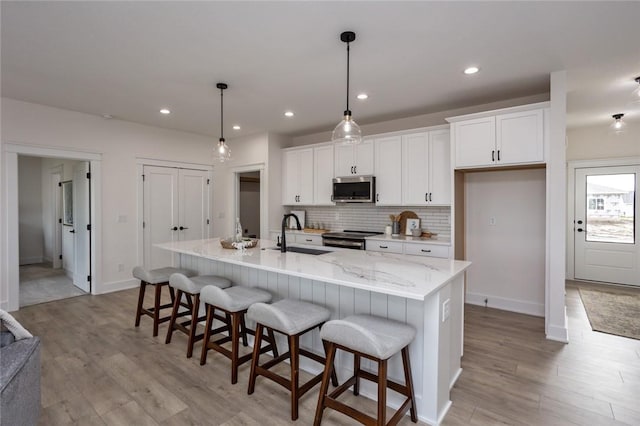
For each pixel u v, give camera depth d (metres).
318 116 4.74
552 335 3.23
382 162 4.74
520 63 2.99
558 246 3.21
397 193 4.60
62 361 2.78
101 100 4.03
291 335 2.06
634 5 2.11
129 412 2.11
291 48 2.71
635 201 5.11
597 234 5.41
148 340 3.22
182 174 5.75
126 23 2.34
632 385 2.41
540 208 3.98
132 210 5.12
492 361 2.78
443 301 2.06
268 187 5.73
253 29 2.42
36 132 4.18
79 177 5.06
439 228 4.61
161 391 2.35
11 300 4.03
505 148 3.53
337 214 5.63
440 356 2.03
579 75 3.24
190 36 2.52
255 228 7.79
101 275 4.80
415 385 2.09
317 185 5.46
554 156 3.22
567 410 2.13
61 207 6.23
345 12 2.21
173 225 5.62
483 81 3.42
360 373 2.15
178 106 4.28
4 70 3.14
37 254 7.32
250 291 2.70
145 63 2.99
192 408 2.16
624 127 4.82
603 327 3.53
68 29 2.41
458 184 4.09
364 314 2.27
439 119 4.54
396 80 3.40
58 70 3.14
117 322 3.69
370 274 2.15
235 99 3.99
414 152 4.45
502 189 4.21
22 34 2.48
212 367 2.70
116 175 4.95
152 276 3.31
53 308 4.15
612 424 2.00
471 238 4.43
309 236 5.29
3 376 1.46
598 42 2.60
